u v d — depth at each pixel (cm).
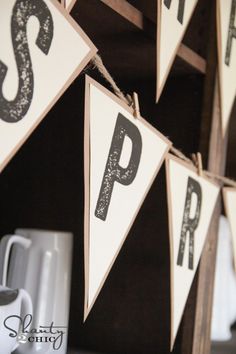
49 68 48
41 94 47
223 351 108
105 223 59
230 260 129
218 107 92
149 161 68
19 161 98
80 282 94
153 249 92
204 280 92
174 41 72
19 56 45
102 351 93
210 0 93
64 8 50
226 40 87
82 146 93
